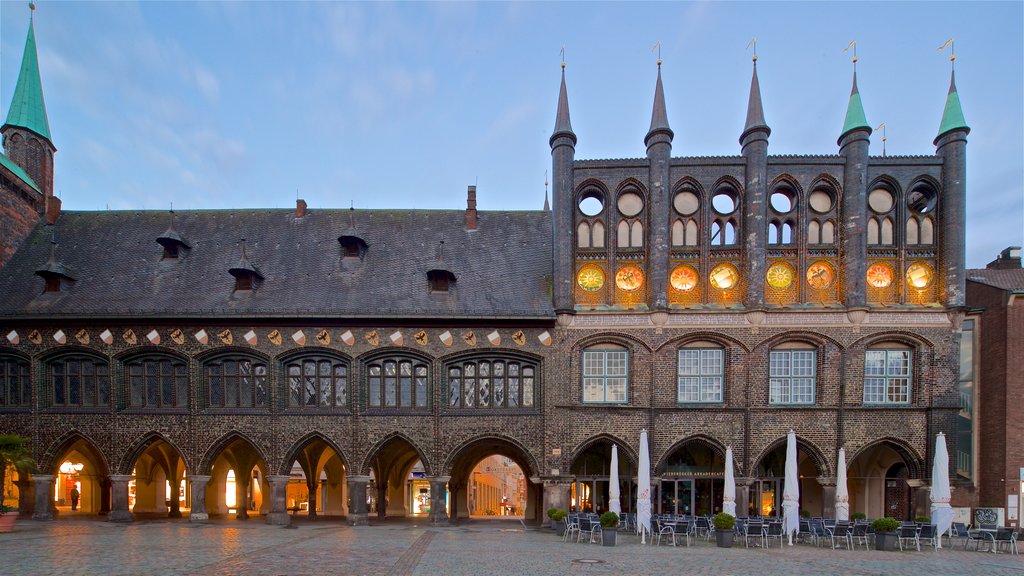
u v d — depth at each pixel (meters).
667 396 26.73
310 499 31.86
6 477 30.69
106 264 30.02
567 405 26.83
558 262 27.59
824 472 26.12
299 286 28.59
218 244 31.25
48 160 33.03
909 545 21.38
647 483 21.89
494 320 27.23
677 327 27.00
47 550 18.67
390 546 20.02
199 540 21.16
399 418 27.09
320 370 27.59
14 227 30.41
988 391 27.12
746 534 20.70
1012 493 25.84
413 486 36.72
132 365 27.66
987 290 27.45
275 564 16.42
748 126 27.34
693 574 15.59
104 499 31.05
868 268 27.14
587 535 22.69
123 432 27.09
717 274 27.53
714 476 27.53
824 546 21.12
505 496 64.50
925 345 26.41
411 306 27.45
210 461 27.09
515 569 16.02
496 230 32.38
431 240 31.62
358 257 30.14
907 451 26.16
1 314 27.12
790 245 27.36
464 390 27.55
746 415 26.44
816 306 26.70
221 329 27.36
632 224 28.11
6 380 27.67
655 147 27.62
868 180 27.30
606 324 27.20
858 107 27.17
